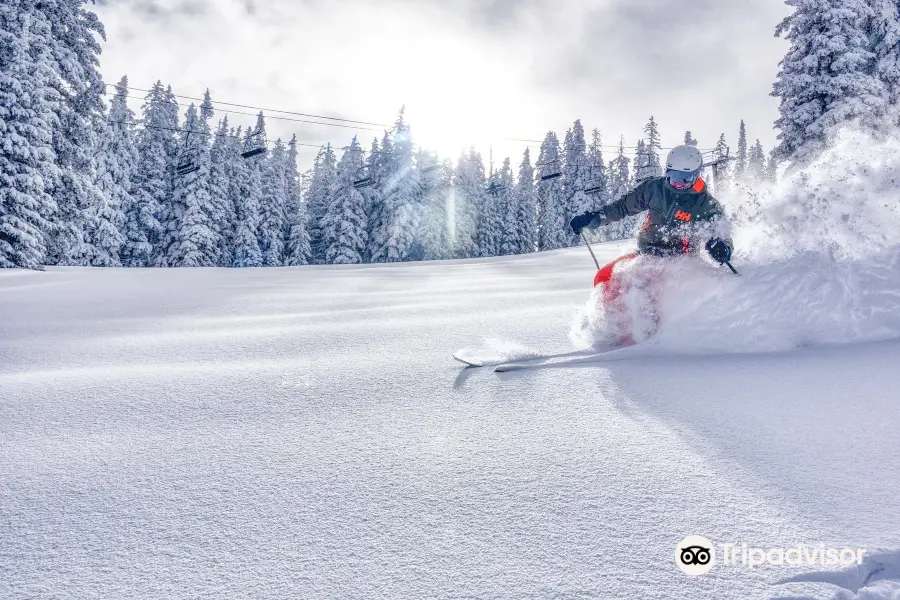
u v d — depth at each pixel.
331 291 9.51
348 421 2.44
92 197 23.77
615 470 1.82
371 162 56.38
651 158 66.00
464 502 1.64
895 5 24.08
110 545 1.45
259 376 3.28
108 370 3.50
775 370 2.90
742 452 1.93
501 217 71.12
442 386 2.97
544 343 4.06
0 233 18.58
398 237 53.16
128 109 37.12
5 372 3.50
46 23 20.88
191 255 40.62
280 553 1.40
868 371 2.75
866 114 21.69
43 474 1.91
